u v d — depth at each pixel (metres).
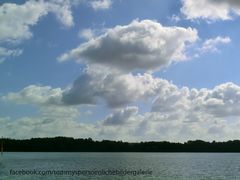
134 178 83.56
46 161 166.62
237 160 188.75
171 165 137.75
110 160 184.38
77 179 80.69
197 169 115.56
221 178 87.12
